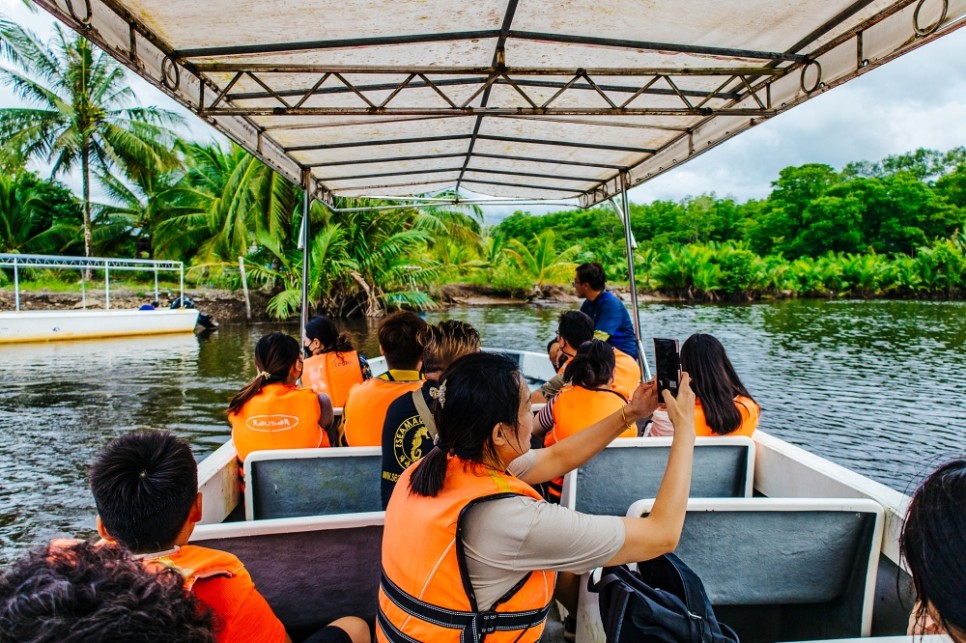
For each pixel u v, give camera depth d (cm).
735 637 129
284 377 247
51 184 3275
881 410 1066
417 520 116
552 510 114
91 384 1152
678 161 409
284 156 429
